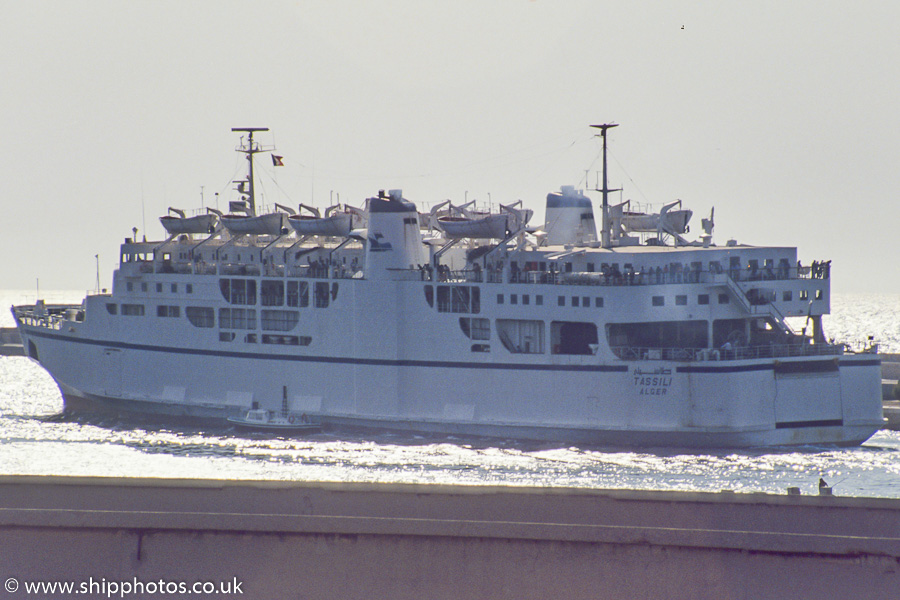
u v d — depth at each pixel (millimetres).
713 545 160250
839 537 159000
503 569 163250
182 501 179375
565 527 162875
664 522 170750
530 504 175125
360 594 165375
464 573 163875
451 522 165375
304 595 166250
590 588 161875
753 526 169250
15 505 179375
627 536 161625
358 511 176750
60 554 170125
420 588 164625
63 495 181375
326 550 166250
